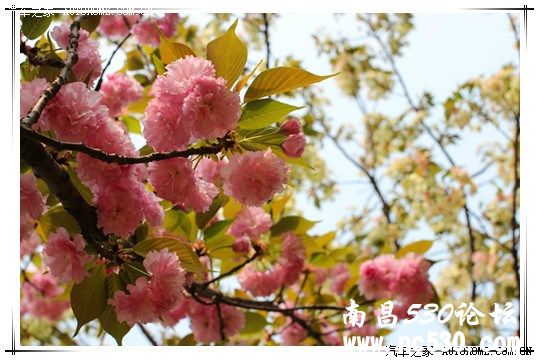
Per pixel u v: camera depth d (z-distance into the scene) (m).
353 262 4.43
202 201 2.23
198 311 3.46
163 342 4.73
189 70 1.97
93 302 2.21
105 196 2.09
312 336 4.02
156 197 2.25
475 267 6.00
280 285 3.60
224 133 1.98
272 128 2.14
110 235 2.22
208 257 3.23
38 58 2.34
